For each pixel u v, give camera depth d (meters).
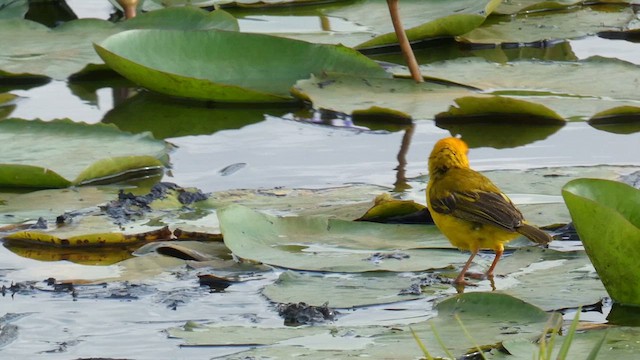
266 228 9.70
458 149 9.45
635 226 8.09
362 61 14.46
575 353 7.30
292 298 8.52
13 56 15.44
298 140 12.83
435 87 14.03
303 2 18.38
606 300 8.34
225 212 9.63
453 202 9.00
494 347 7.43
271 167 11.89
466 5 17.34
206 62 14.66
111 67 14.15
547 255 9.27
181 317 8.30
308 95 13.56
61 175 11.22
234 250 9.35
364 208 10.32
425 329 7.80
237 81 14.47
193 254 9.49
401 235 9.80
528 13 17.88
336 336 7.73
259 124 13.49
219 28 16.11
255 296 8.67
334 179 11.46
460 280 8.81
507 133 12.85
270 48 14.73
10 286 8.93
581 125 13.07
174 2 18.41
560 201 10.32
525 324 7.80
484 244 8.95
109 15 18.34
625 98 13.45
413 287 8.67
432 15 17.11
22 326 8.17
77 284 8.94
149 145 12.26
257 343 7.64
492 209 8.82
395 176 11.49
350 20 17.33
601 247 8.14
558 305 8.22
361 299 8.46
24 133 12.45
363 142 12.70
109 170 11.49
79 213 10.48
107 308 8.48
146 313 8.39
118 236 9.77
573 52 15.82
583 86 13.97
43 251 9.73
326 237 9.71
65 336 7.99
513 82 14.20
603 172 11.01
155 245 9.71
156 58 14.52
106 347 7.77
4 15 17.59
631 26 16.86
